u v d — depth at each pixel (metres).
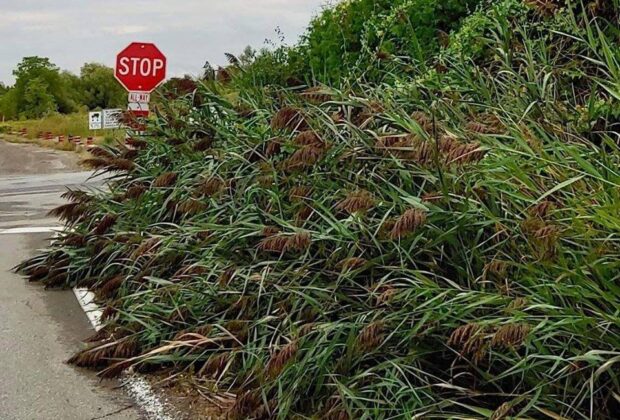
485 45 6.95
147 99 12.02
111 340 5.86
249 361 4.91
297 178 5.63
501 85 5.63
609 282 3.54
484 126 4.63
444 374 4.19
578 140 4.79
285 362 4.21
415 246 4.56
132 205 7.80
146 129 8.65
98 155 9.18
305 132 5.30
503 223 4.23
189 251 6.31
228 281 5.38
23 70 68.88
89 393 5.22
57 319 6.93
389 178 5.13
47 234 11.47
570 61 5.98
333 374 4.25
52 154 31.27
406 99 5.74
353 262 4.52
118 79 12.07
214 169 6.80
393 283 4.47
